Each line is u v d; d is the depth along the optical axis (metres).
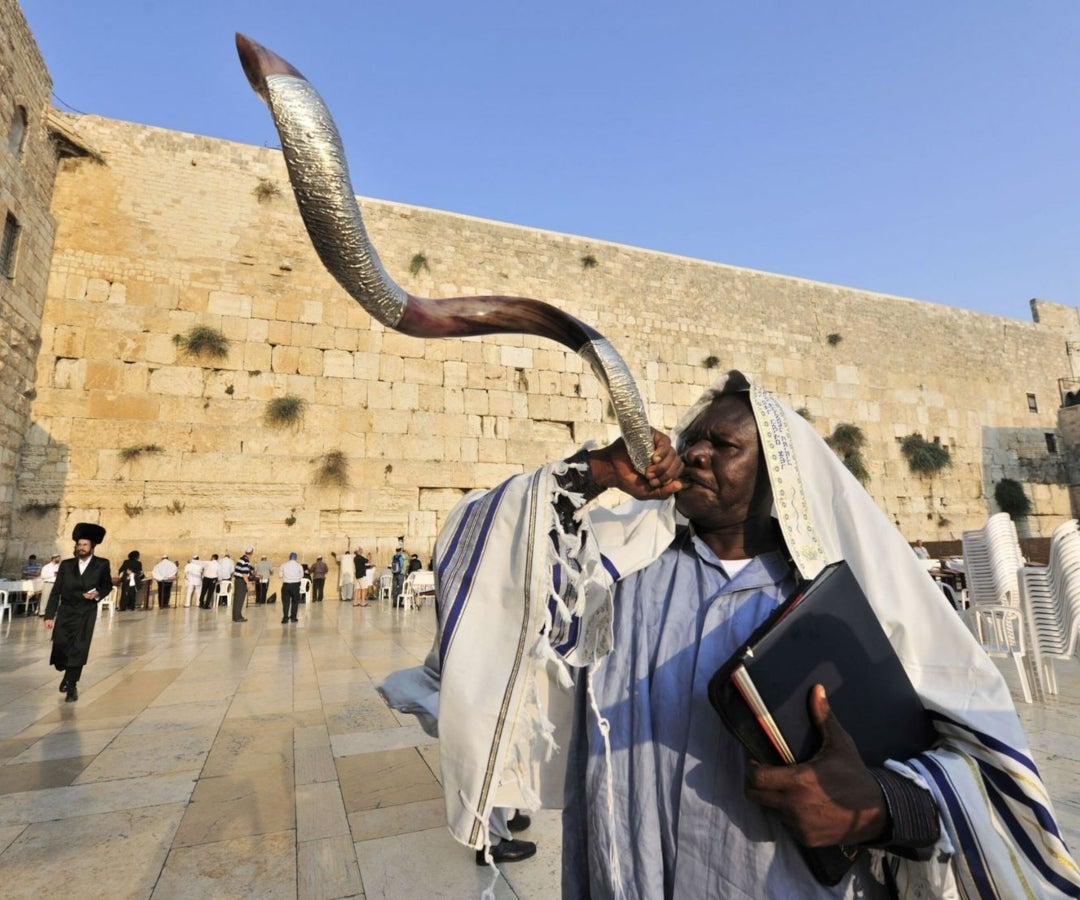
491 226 19.20
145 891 2.81
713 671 1.18
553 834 3.44
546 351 19.05
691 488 1.33
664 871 1.13
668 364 20.47
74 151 15.33
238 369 16.03
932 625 1.25
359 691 6.58
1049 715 5.02
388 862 3.06
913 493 22.64
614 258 20.56
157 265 15.75
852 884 1.08
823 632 1.08
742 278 22.28
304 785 4.03
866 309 23.88
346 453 16.59
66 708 5.96
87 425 14.73
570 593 1.27
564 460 1.28
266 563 15.27
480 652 1.23
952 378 24.50
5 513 13.47
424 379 17.66
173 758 4.54
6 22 12.59
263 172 17.00
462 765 1.18
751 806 1.08
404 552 16.25
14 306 13.33
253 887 2.84
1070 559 5.29
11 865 3.04
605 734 1.16
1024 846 1.07
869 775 0.99
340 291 17.23
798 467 1.34
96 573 6.48
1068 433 25.59
